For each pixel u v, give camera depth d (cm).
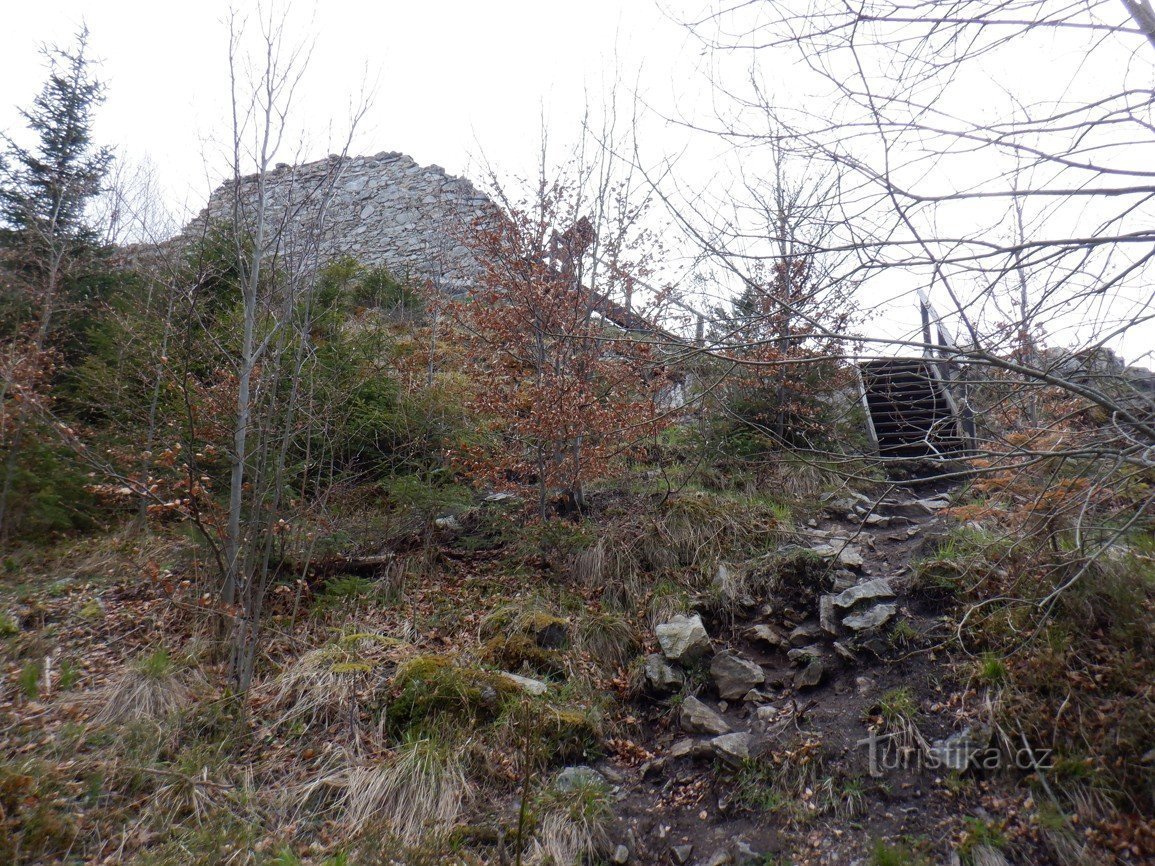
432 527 682
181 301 687
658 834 385
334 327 846
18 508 687
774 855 361
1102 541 399
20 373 702
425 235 1507
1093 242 306
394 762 409
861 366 595
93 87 1140
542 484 664
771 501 720
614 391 709
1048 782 358
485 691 459
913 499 738
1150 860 313
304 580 599
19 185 1060
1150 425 329
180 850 346
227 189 721
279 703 466
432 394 805
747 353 510
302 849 359
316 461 689
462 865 348
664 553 622
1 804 344
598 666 517
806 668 479
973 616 465
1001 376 445
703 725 444
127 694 450
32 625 547
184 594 564
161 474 695
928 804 369
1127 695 377
